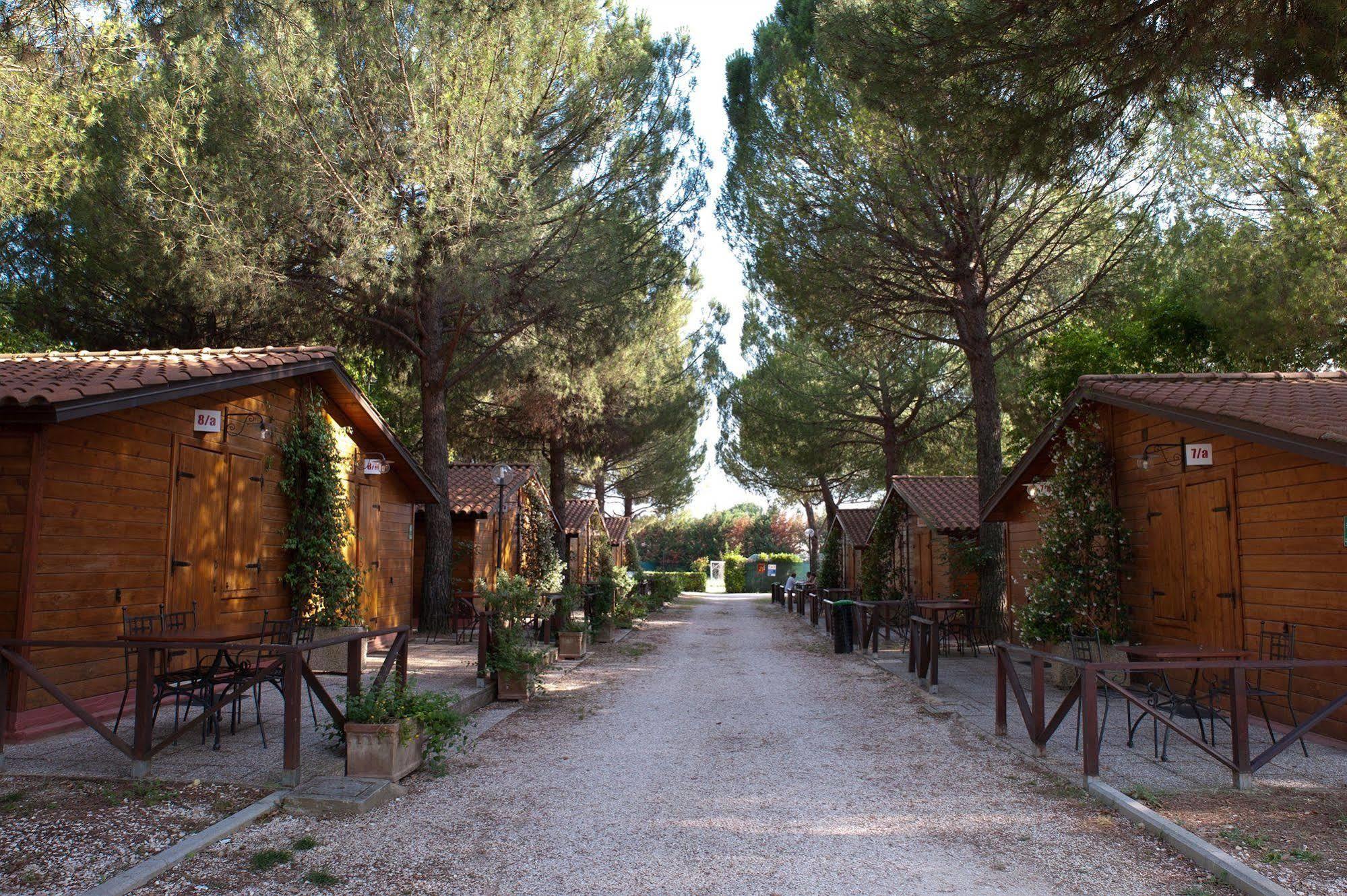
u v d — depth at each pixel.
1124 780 5.81
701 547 59.88
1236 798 5.37
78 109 10.59
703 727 8.12
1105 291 14.02
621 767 6.53
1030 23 7.05
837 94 13.53
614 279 15.02
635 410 25.38
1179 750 6.73
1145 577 9.94
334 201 13.03
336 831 4.94
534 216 13.23
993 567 15.05
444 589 16.22
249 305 13.23
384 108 13.01
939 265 14.58
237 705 7.04
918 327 17.02
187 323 16.58
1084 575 10.33
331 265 12.45
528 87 14.28
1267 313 12.62
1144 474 9.95
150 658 5.72
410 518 15.67
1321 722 7.06
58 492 7.24
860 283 14.32
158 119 12.54
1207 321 14.23
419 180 12.75
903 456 26.12
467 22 13.23
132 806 5.11
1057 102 7.50
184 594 8.91
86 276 15.52
